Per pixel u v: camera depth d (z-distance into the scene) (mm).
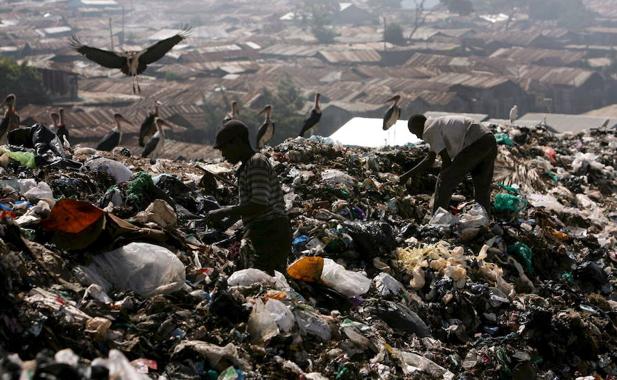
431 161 9141
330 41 118000
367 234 7629
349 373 5570
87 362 4637
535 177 11797
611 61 102188
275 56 101062
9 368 3838
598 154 14766
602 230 10695
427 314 6977
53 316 4945
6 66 61188
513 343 6875
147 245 5957
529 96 74000
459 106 67625
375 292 6953
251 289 6027
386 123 17359
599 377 6996
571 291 8188
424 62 90938
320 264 6672
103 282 5703
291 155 10055
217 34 137375
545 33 134875
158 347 5234
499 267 8078
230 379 5020
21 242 5555
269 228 6262
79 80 73000
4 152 7910
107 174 7973
